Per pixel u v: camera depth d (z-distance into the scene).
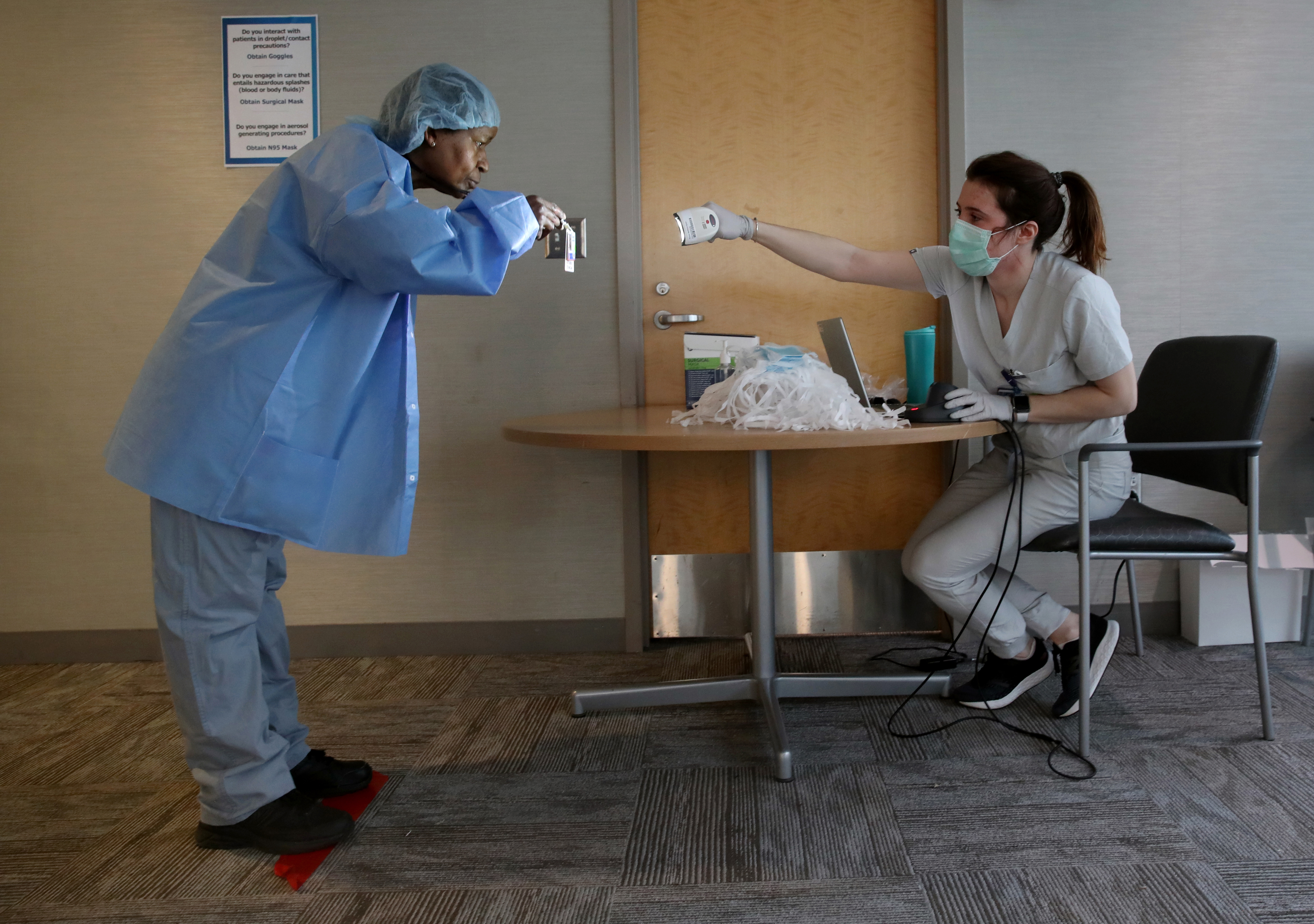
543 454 2.68
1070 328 1.90
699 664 2.61
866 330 2.66
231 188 2.62
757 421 1.83
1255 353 1.92
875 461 2.74
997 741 2.00
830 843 1.62
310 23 2.57
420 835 1.69
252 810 1.64
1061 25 2.52
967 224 1.91
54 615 2.74
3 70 2.61
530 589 2.72
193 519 1.54
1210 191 2.56
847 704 2.25
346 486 1.63
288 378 1.55
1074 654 2.15
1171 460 2.12
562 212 1.89
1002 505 2.08
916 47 2.58
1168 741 1.97
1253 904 1.40
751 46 2.60
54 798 1.88
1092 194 2.00
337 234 1.46
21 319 2.66
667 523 2.76
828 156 2.62
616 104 2.56
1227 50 2.52
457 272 1.51
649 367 2.70
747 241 2.64
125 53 2.59
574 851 1.62
